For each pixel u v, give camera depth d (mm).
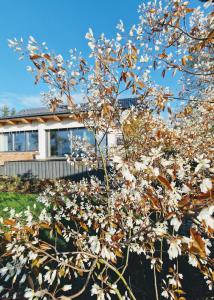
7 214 7551
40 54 2764
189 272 4750
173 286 2641
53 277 2094
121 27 3041
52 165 14453
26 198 9188
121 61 2984
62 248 5453
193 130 4785
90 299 4043
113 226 3039
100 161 4820
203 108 4508
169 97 3348
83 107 3648
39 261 2131
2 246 2348
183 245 1885
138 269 4777
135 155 3623
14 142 19141
